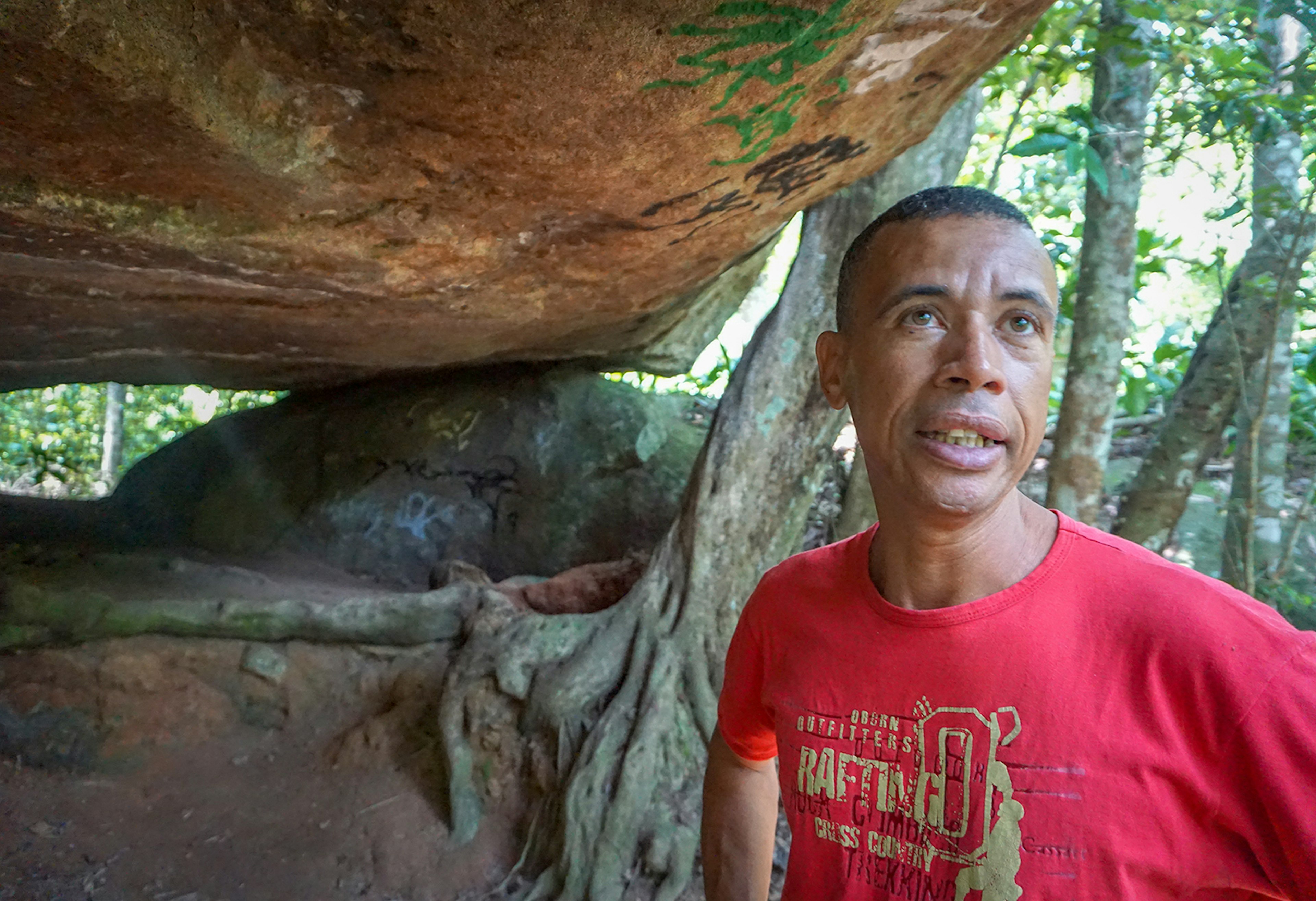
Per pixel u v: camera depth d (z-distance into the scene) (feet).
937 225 3.56
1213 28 11.71
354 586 16.01
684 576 13.41
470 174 7.22
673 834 11.32
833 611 4.03
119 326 10.76
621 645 13.05
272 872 11.33
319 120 6.02
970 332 3.41
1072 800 3.19
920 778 3.55
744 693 4.59
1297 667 2.95
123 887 10.86
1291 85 12.42
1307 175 11.74
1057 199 17.75
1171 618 3.19
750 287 18.85
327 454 18.21
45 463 27.14
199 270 8.05
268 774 12.91
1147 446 18.90
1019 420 3.46
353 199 7.16
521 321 12.09
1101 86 11.88
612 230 9.37
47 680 12.62
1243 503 12.98
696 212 9.46
